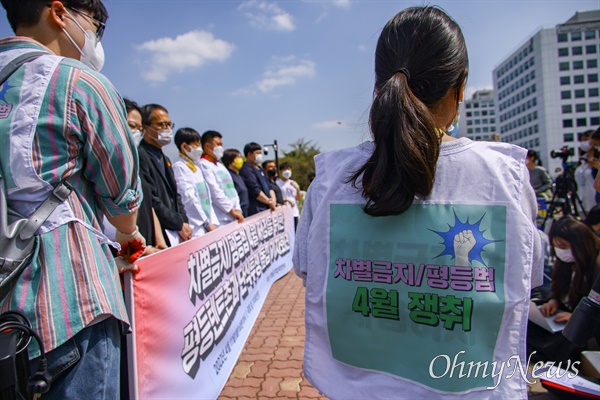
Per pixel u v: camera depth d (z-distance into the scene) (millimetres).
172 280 2283
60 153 1183
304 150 43688
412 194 977
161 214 3303
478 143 1057
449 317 981
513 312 951
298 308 4535
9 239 1068
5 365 955
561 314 2842
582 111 92188
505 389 954
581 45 92125
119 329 1364
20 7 1331
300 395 2611
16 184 1122
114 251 2236
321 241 1120
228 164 6121
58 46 1384
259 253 4918
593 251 2799
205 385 2512
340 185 1120
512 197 981
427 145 938
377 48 1151
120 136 1300
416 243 1013
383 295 1038
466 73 1099
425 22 1060
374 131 1002
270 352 3316
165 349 2137
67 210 1192
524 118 104188
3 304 1088
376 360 1041
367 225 1064
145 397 1931
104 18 1520
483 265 970
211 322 2801
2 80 1182
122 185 1329
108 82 1336
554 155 6434
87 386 1195
